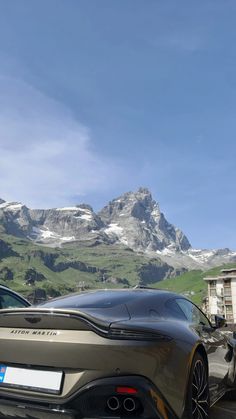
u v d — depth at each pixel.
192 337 4.79
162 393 4.09
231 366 6.51
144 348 4.11
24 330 4.48
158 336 4.30
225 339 6.45
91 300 5.24
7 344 4.47
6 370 4.46
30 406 4.19
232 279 125.94
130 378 3.97
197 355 4.80
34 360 4.28
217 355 5.77
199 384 4.79
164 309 5.27
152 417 3.96
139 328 4.23
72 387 4.05
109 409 3.97
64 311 4.26
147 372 4.04
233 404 6.75
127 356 4.03
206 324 6.16
